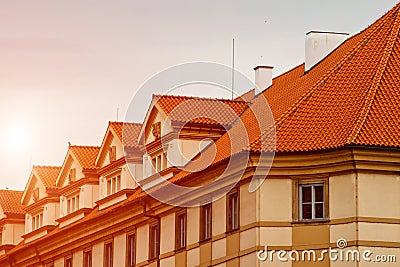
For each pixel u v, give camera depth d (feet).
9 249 310.24
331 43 218.38
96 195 262.67
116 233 242.99
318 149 182.50
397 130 182.29
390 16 206.69
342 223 181.27
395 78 191.52
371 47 200.23
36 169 291.17
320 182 183.83
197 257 206.59
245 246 188.85
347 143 179.93
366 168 180.75
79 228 256.73
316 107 190.49
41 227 282.77
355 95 190.60
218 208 199.82
